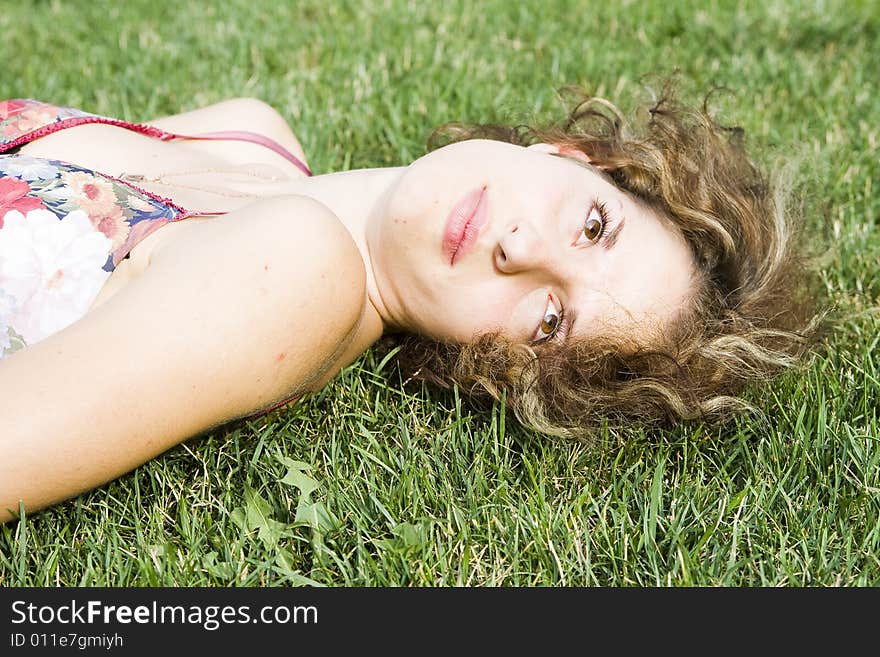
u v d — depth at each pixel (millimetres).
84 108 3883
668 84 3297
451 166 2420
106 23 4723
